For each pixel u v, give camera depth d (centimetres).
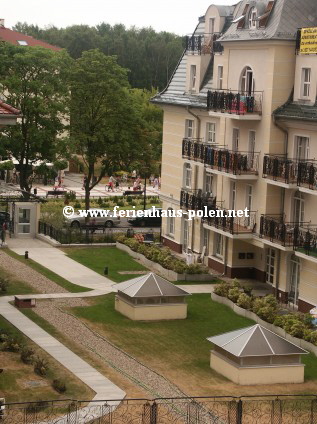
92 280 4503
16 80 5988
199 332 3634
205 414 2659
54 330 3550
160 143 8412
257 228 4344
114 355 3266
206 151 4669
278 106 4212
